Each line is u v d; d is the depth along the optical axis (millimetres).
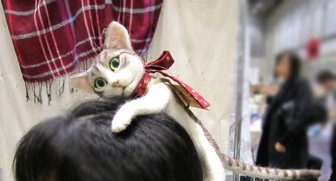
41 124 415
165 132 414
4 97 1136
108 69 570
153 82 584
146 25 1035
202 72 1117
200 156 533
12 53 1116
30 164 391
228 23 1107
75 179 351
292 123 1755
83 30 1017
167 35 1090
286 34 5000
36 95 1093
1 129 1150
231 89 1129
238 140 1048
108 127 403
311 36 3322
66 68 1046
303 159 1686
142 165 364
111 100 507
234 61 1125
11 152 1084
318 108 1894
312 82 2029
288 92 1911
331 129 1731
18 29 1037
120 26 601
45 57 1053
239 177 758
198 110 1079
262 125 1757
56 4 1030
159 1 1050
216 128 1125
